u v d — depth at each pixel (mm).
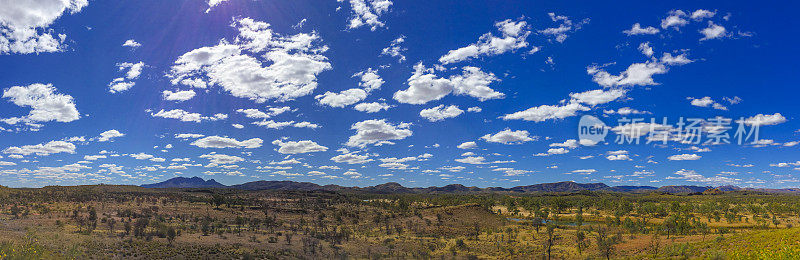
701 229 110188
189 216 142000
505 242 110688
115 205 153625
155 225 103500
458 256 92062
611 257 77000
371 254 90938
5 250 46344
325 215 174125
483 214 186125
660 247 77125
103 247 64500
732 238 59312
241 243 88062
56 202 149375
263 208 179875
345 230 122312
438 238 122688
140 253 65188
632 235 107812
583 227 135125
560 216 188000
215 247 78688
